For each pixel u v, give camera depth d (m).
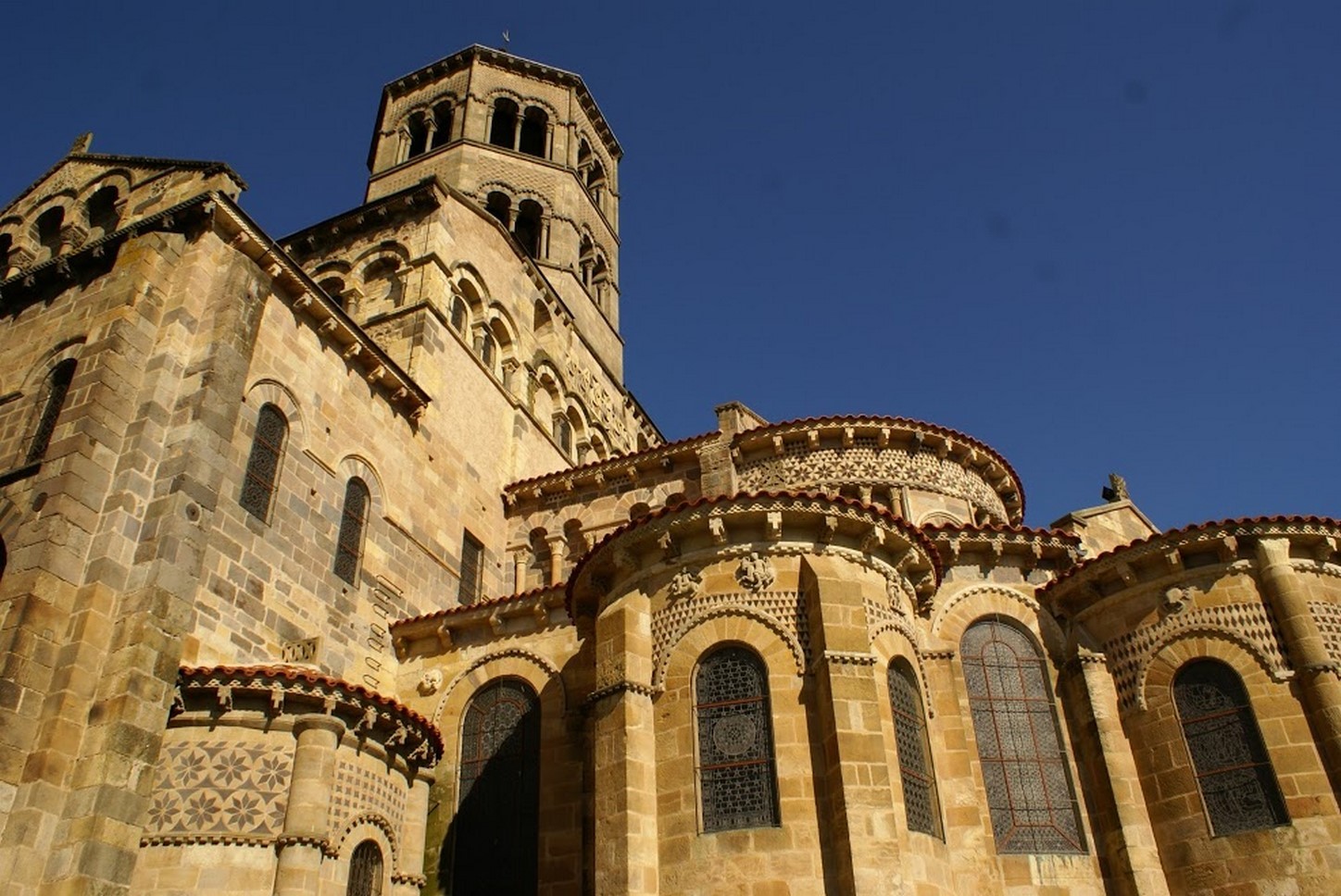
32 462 20.78
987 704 22.30
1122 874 20.25
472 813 23.22
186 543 20.09
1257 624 21.22
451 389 32.03
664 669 18.94
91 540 19.58
